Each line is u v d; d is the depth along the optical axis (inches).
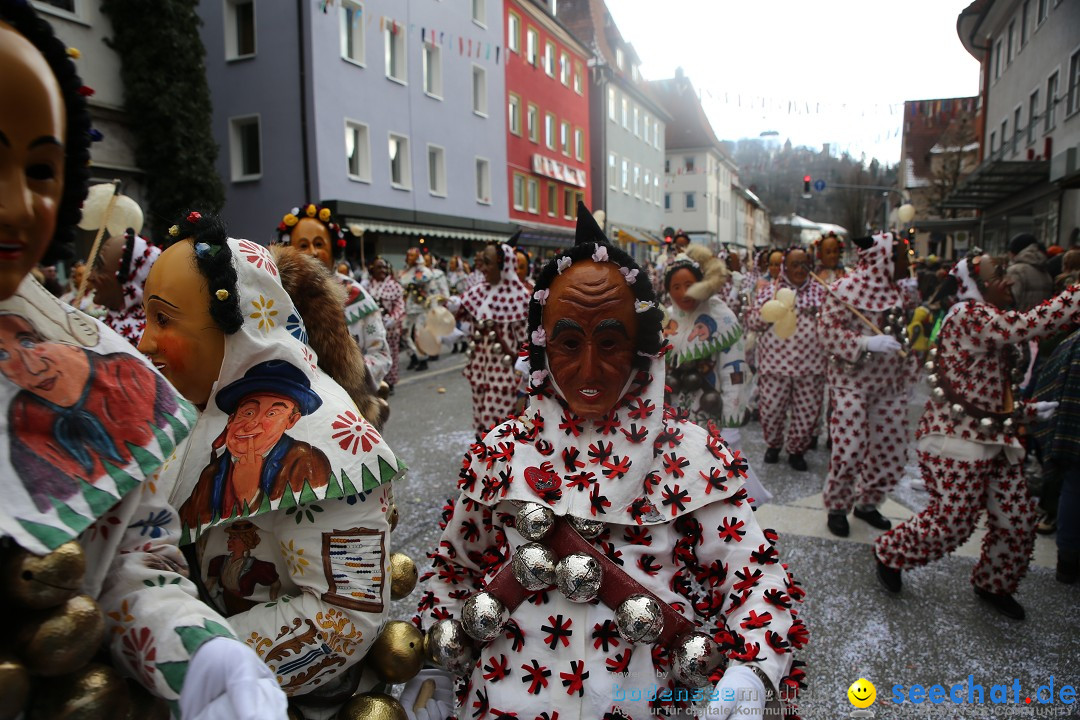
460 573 68.3
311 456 52.2
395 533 170.6
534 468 61.9
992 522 127.6
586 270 60.5
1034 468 211.2
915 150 1232.8
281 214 705.6
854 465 165.8
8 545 34.7
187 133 588.1
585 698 58.0
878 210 1541.6
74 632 33.6
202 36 709.9
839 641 121.6
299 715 55.1
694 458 62.3
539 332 62.5
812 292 227.5
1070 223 600.1
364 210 730.8
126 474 38.4
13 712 32.8
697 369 157.6
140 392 41.2
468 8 895.7
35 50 33.2
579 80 1250.0
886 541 136.8
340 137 708.7
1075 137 583.8
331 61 691.4
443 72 858.1
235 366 53.7
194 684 37.6
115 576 40.2
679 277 154.0
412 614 130.6
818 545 163.2
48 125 33.0
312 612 51.5
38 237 33.7
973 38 906.7
